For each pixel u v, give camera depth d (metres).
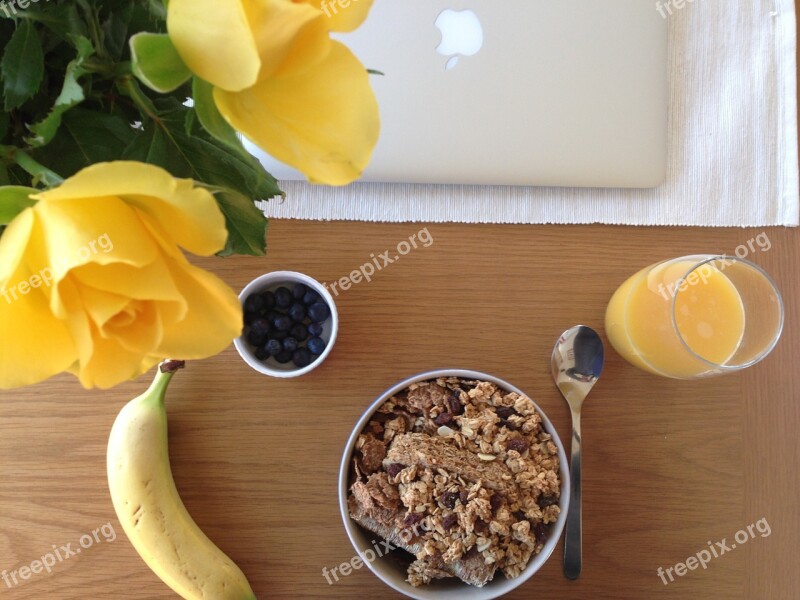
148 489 0.41
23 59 0.21
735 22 0.50
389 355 0.47
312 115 0.19
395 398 0.43
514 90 0.45
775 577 0.46
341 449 0.46
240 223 0.28
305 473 0.45
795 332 0.48
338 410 0.46
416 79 0.44
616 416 0.47
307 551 0.45
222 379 0.46
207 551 0.42
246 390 0.46
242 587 0.42
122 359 0.19
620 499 0.46
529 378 0.47
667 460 0.47
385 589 0.45
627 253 0.49
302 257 0.47
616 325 0.45
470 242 0.48
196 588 0.41
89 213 0.17
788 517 0.47
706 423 0.47
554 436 0.41
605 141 0.46
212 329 0.20
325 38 0.18
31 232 0.17
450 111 0.45
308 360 0.44
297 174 0.46
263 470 0.45
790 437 0.47
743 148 0.50
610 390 0.47
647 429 0.47
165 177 0.16
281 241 0.47
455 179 0.47
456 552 0.39
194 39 0.17
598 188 0.49
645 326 0.43
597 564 0.46
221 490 0.45
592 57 0.45
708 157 0.49
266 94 0.19
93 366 0.18
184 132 0.24
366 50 0.44
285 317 0.44
